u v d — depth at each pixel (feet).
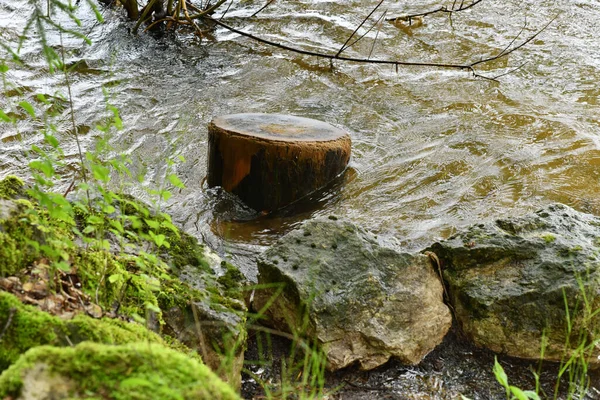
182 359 7.14
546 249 12.53
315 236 12.76
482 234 13.02
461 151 20.39
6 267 9.07
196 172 18.81
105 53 26.96
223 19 31.65
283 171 16.55
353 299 11.74
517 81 25.59
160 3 30.40
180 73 25.75
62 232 10.82
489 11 32.60
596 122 22.44
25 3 31.32
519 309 11.91
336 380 11.32
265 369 11.43
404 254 12.50
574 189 18.42
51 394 6.55
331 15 32.14
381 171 19.20
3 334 7.89
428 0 34.12
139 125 21.40
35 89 23.24
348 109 23.31
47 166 9.40
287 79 25.62
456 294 12.52
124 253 10.87
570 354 11.79
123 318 9.61
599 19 31.83
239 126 17.15
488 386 11.41
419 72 26.55
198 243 12.71
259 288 12.37
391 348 11.50
